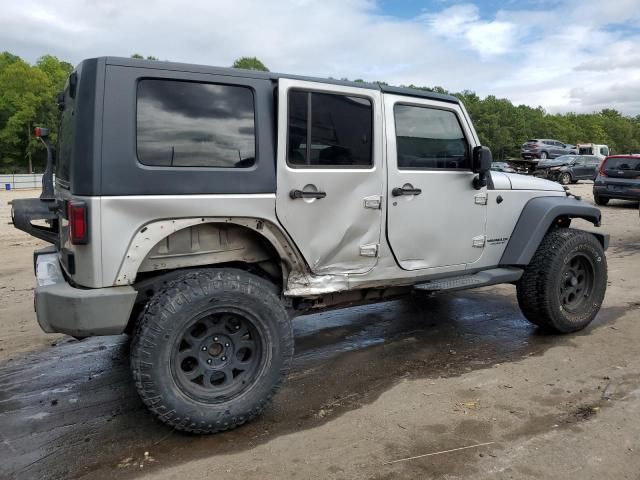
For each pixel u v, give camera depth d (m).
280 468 2.79
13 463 2.88
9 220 13.52
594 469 2.74
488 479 2.66
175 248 3.24
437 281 4.21
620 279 6.93
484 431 3.13
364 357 4.36
